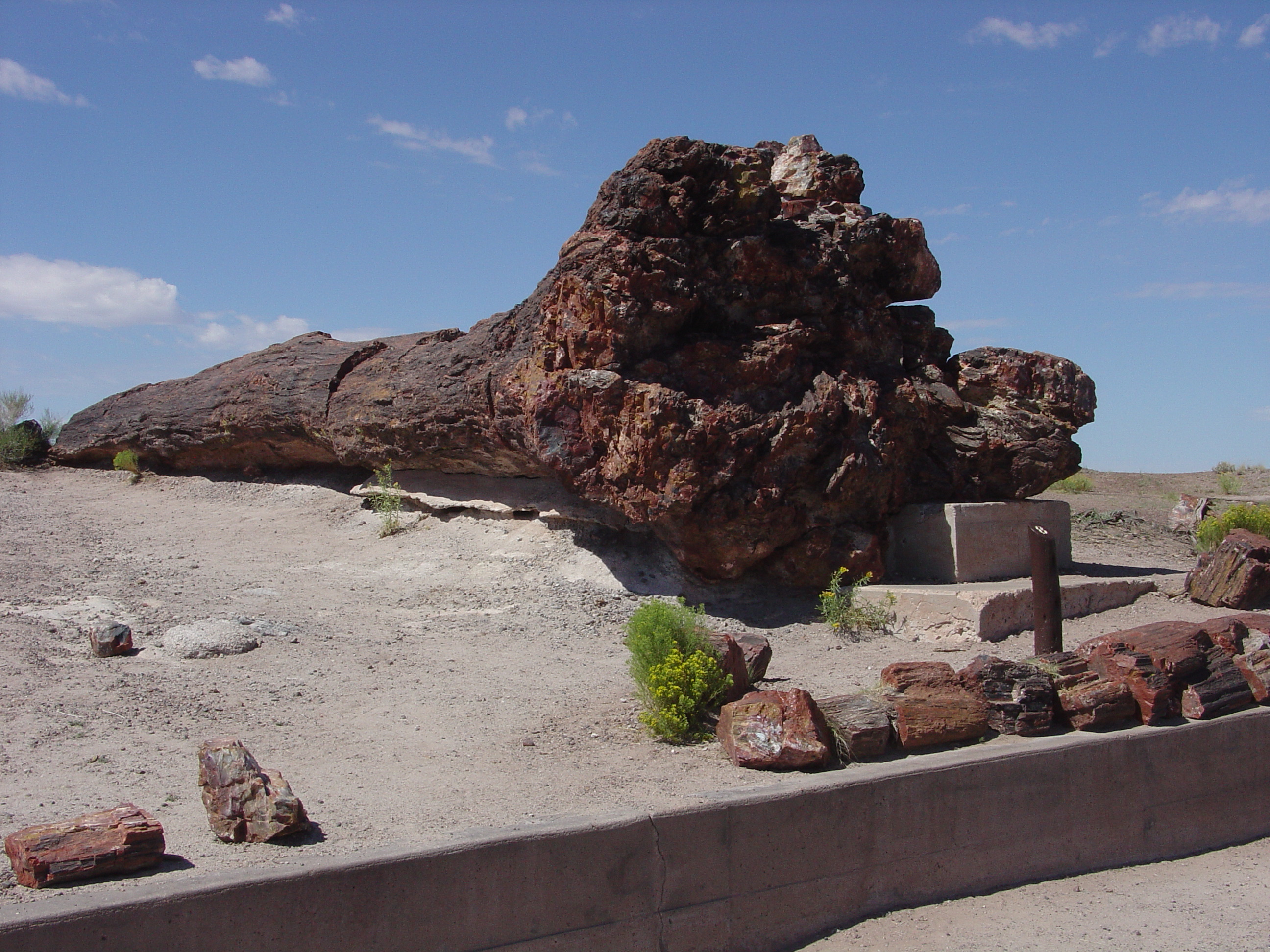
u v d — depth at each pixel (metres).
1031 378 11.86
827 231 11.41
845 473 10.42
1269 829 7.83
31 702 6.86
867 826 5.84
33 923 3.69
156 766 5.88
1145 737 7.14
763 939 5.41
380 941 4.36
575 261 10.16
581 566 11.09
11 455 18.97
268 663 8.19
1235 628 8.62
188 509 15.09
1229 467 29.02
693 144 10.19
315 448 15.31
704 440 9.83
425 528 12.94
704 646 7.06
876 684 7.53
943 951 5.48
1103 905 6.23
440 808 5.31
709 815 5.26
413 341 15.00
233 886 4.08
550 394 10.12
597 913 4.91
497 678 8.10
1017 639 9.49
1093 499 22.80
